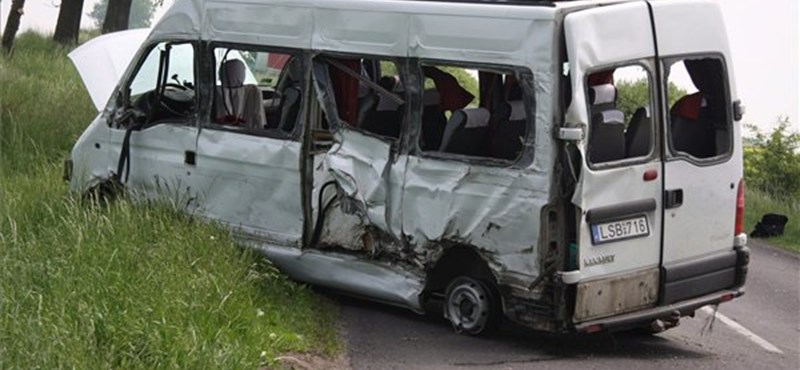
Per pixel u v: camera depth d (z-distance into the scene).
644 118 10.55
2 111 18.33
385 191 11.04
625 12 10.30
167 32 12.67
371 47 11.06
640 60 10.41
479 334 10.83
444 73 11.24
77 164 13.37
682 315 10.95
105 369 7.67
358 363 9.79
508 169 10.26
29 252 10.06
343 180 11.33
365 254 11.36
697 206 10.95
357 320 11.30
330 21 11.38
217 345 8.52
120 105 13.06
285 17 11.70
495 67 10.26
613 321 10.40
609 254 10.34
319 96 11.43
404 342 10.60
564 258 10.16
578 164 9.99
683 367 10.41
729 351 11.28
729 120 11.21
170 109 12.91
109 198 13.14
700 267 11.00
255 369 8.61
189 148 12.41
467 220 10.52
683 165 10.80
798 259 17.00
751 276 15.48
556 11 9.98
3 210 11.91
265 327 9.93
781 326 12.64
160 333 8.38
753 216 20.48
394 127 11.35
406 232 10.96
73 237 10.47
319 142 11.58
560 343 11.07
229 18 12.12
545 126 10.02
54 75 25.56
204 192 12.34
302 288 11.75
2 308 8.34
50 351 7.58
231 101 12.26
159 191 12.64
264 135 11.88
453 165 10.59
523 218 10.19
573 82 9.88
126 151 12.90
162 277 9.58
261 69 13.55
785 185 24.78
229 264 10.88
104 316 8.44
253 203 12.02
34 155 16.72
